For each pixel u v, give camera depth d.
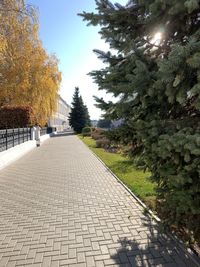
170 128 3.30
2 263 3.50
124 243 3.93
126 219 4.86
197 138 2.70
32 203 6.11
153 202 5.55
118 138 4.34
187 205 3.17
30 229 4.57
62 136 43.84
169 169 3.27
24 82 23.30
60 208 5.66
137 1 3.92
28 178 9.14
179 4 3.10
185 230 4.10
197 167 2.89
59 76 28.05
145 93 3.51
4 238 4.24
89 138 33.88
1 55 19.33
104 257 3.58
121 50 4.20
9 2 16.89
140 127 3.43
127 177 8.30
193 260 3.40
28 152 18.08
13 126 23.03
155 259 3.49
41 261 3.53
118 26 4.22
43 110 26.03
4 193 7.16
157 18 3.62
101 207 5.62
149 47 4.20
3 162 11.88
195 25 3.68
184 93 3.02
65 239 4.14
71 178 8.88
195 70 2.95
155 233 4.20
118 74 3.97
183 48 2.73
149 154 3.53
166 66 2.83
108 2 4.23
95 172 9.86
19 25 20.27
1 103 24.11
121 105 3.85
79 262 3.47
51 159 14.09
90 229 4.48
